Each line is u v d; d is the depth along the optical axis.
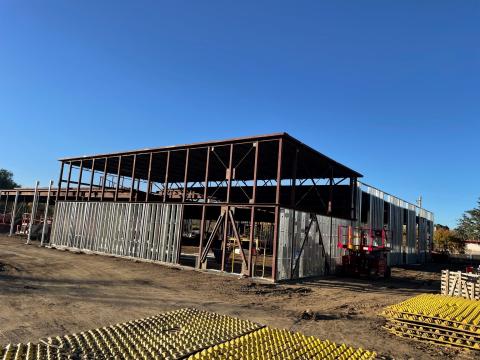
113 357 5.51
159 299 10.91
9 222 45.75
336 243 22.83
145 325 7.43
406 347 7.45
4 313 8.17
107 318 8.32
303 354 6.16
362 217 26.98
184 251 33.19
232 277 16.98
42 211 50.84
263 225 33.75
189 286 13.80
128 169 30.16
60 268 16.42
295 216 18.55
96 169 30.14
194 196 34.09
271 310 10.41
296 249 18.44
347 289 16.08
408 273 26.20
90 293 11.14
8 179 88.75
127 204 23.17
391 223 33.06
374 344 7.53
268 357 5.87
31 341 6.44
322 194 26.36
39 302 9.45
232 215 18.19
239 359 5.71
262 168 26.31
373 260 20.52
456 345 7.54
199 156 23.88
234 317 9.14
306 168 22.27
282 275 17.11
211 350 6.06
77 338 6.37
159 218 21.16
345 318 9.91
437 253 45.06
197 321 7.98
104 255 23.19
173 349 6.04
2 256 19.81
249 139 18.41
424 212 44.22
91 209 25.42
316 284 17.02
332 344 6.90
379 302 12.93
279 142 17.48
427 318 7.98
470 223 79.38
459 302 9.99
